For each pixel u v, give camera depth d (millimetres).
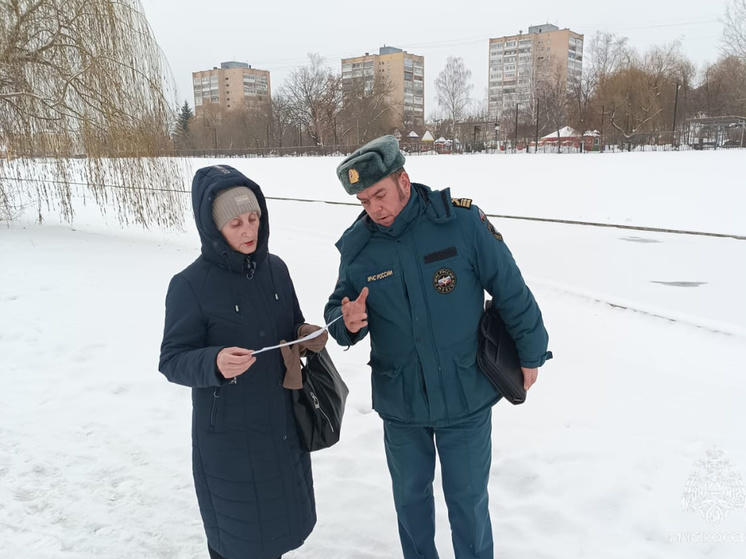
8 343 5027
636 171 21219
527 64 83875
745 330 5539
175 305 1979
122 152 10109
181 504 2898
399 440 2240
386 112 73125
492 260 2090
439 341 2100
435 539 2664
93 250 8914
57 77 9828
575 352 5000
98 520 2750
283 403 2131
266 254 2111
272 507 2102
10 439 3475
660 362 4750
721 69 51531
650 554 2525
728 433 3523
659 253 9188
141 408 3947
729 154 26562
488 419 2223
